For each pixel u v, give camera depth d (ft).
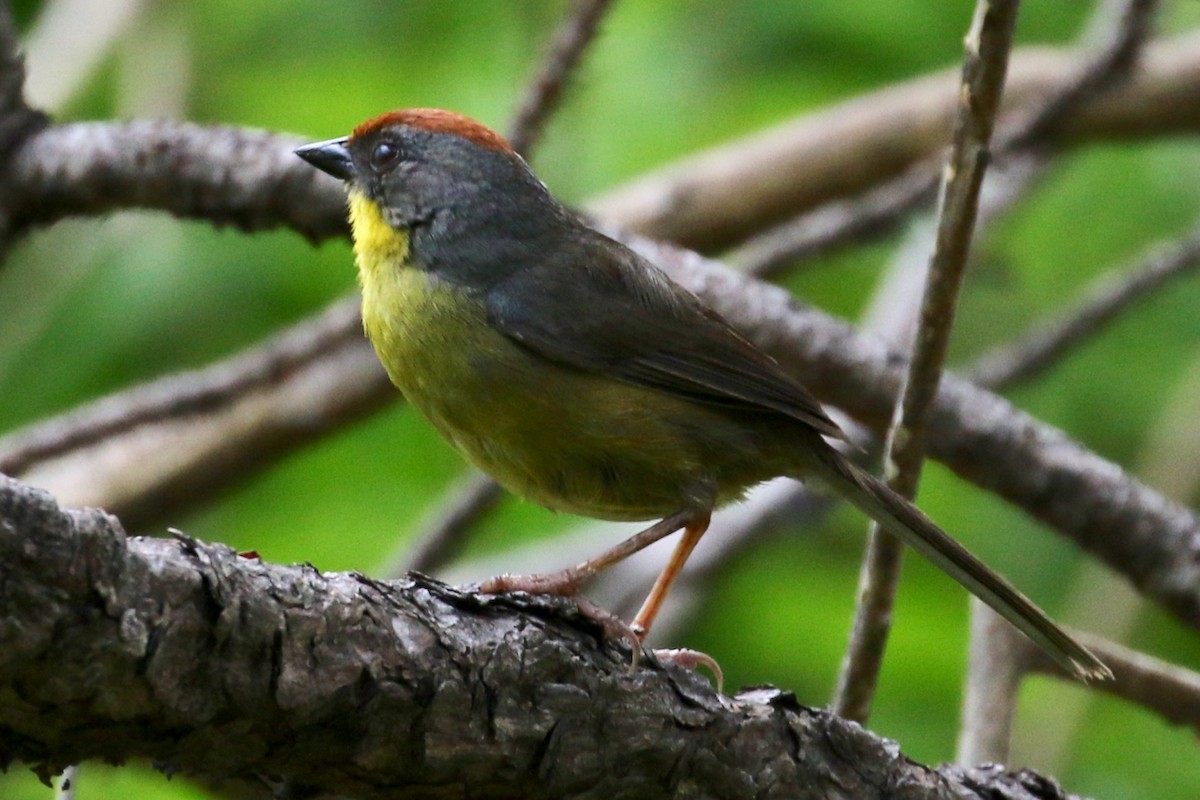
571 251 28.99
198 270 42.27
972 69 24.25
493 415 27.76
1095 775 39.81
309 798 19.70
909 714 39.96
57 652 16.15
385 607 18.97
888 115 45.65
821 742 22.27
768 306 34.86
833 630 41.50
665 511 28.50
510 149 30.32
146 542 17.16
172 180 33.32
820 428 28.02
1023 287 48.55
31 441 36.55
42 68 41.50
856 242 44.65
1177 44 47.67
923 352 25.91
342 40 44.09
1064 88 42.39
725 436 27.84
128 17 42.29
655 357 27.63
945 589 41.88
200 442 39.99
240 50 44.11
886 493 27.25
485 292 28.02
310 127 42.39
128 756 17.76
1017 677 31.04
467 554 44.52
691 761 21.15
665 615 42.11
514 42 43.57
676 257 35.19
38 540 15.87
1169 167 48.47
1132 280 42.16
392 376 28.91
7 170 34.06
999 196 45.78
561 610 20.62
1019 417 34.71
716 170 44.98
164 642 16.79
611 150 45.34
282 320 42.52
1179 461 45.09
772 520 43.24
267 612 17.58
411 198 29.35
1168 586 34.37
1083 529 34.60
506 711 19.60
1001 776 24.12
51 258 43.01
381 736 18.85
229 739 17.94
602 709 20.35
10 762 17.22
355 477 42.91
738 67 46.62
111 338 41.91
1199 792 39.68
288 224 33.53
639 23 46.44
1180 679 30.63
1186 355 46.50
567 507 28.76
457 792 19.89
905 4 46.14
